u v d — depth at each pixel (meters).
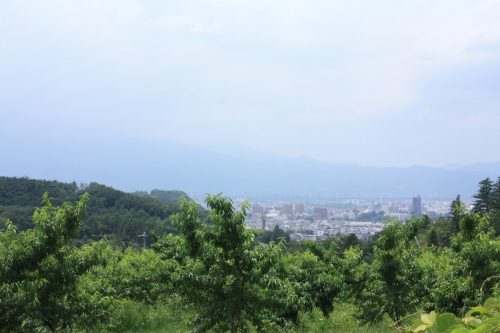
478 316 1.99
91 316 11.54
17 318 10.12
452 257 15.54
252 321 11.48
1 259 10.38
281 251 11.43
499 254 12.92
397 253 15.37
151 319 18.22
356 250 18.61
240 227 10.77
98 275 19.08
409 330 1.97
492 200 52.97
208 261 10.89
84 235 40.44
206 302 10.95
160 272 17.11
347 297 18.12
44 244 10.70
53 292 10.96
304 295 15.96
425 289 14.84
